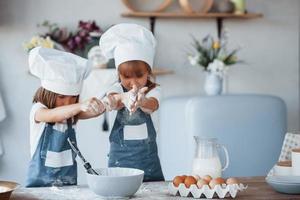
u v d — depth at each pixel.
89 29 4.02
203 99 3.87
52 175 2.34
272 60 4.60
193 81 4.42
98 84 3.87
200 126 3.84
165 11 4.33
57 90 2.33
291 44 4.64
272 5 4.59
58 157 2.35
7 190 1.87
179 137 3.98
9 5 4.07
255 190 2.11
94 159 4.07
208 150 2.28
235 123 3.92
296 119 4.65
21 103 4.13
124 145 2.50
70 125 2.38
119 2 4.25
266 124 4.00
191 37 4.40
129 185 1.96
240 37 4.53
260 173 3.99
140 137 2.51
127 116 2.49
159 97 2.52
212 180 2.04
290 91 4.66
